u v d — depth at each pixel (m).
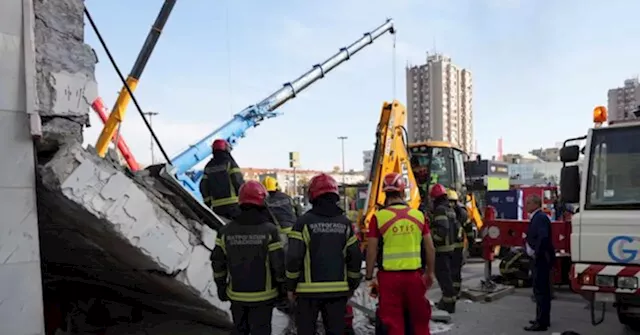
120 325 6.05
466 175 14.23
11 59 3.56
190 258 4.82
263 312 4.36
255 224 4.36
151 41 9.64
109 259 4.98
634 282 4.82
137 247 4.37
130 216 4.29
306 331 4.38
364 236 9.00
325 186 4.48
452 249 7.39
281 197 6.95
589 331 6.25
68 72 3.95
